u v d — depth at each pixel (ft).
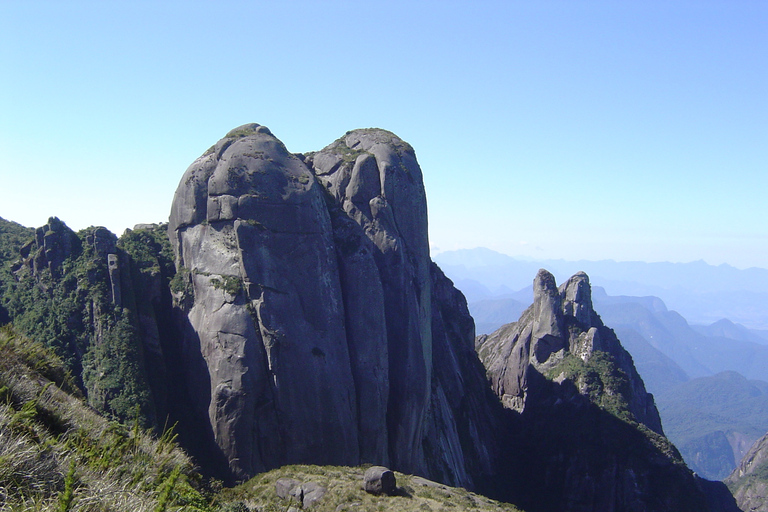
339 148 309.01
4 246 275.59
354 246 266.36
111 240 255.50
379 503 137.39
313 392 228.63
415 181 300.81
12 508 34.32
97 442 51.70
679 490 348.38
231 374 222.89
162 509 40.11
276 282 236.63
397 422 256.52
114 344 223.92
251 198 243.81
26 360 63.57
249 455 217.36
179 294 249.75
